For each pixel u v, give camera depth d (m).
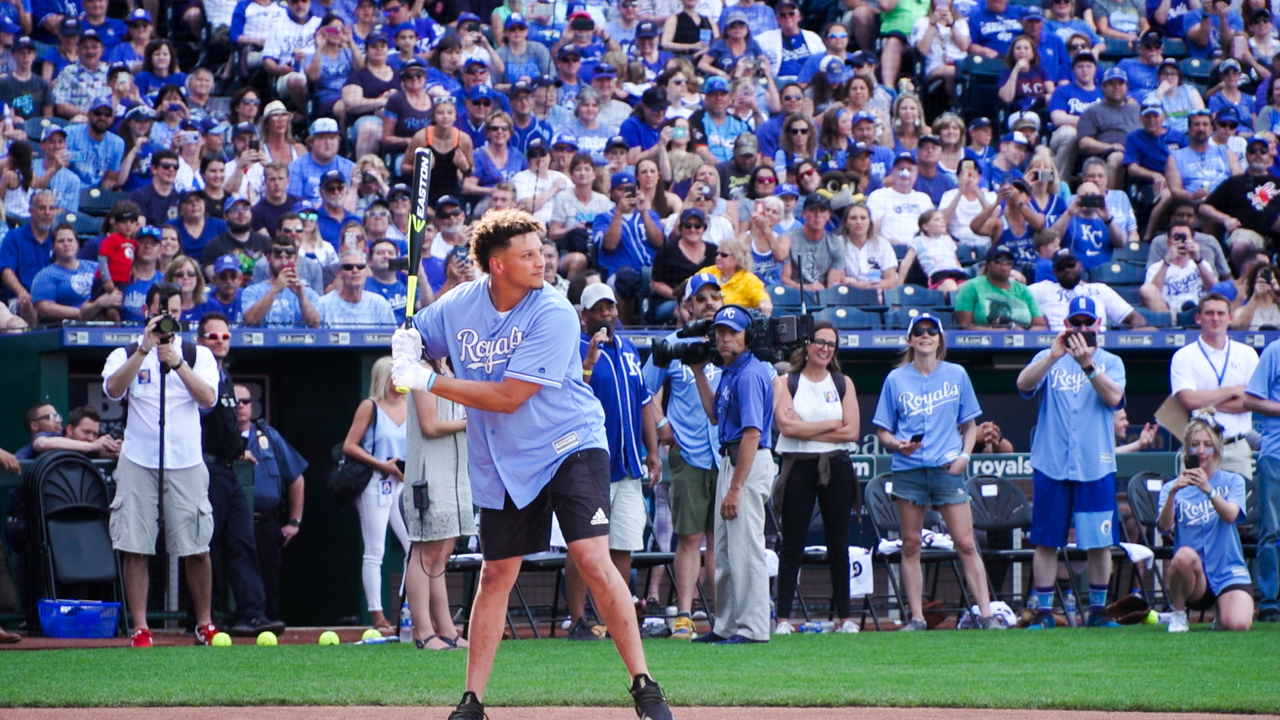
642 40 51.91
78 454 29.20
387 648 25.59
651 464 28.62
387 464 29.72
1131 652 23.88
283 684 19.25
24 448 30.78
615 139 44.16
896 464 29.94
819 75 50.31
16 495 29.61
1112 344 38.06
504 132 43.94
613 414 26.53
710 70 51.06
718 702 17.20
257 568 29.06
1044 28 53.25
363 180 41.62
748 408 24.94
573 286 29.80
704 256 39.09
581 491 14.42
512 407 14.26
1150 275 43.22
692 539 28.52
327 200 40.19
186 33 51.81
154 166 40.03
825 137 47.78
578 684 19.11
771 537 32.50
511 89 46.50
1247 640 26.00
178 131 42.50
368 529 29.88
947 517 30.14
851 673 20.52
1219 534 28.61
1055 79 52.81
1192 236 44.31
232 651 25.02
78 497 28.98
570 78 48.94
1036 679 19.72
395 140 44.03
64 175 40.97
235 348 33.72
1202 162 48.22
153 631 31.34
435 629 26.36
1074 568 34.94
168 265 35.09
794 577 28.95
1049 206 45.53
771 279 40.53
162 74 47.75
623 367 26.75
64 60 46.44
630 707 16.86
